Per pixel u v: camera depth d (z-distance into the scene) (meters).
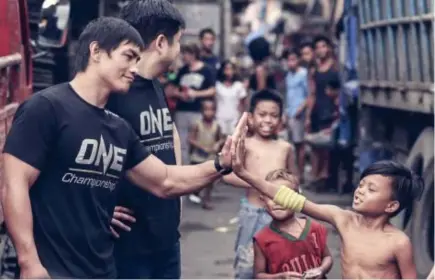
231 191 15.61
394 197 5.47
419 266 8.95
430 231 9.05
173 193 5.43
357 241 5.52
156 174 5.34
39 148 4.82
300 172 16.34
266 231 6.21
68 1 8.32
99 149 4.93
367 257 5.50
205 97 14.79
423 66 9.37
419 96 9.41
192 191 5.45
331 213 5.57
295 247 6.16
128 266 5.80
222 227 12.02
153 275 5.93
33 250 4.77
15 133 4.82
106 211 5.04
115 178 5.05
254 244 6.23
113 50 4.95
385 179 5.45
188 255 10.26
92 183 4.93
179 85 14.82
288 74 16.56
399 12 10.27
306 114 15.61
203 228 11.95
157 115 5.80
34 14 8.81
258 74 16.08
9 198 4.77
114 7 14.57
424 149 9.12
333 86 15.18
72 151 4.87
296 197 5.52
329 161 14.98
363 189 5.50
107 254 5.03
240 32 38.00
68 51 11.71
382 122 11.64
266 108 7.32
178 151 6.34
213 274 9.37
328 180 15.05
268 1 40.00
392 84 10.48
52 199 4.88
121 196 5.71
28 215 4.78
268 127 7.33
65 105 4.88
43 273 4.75
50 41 8.33
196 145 13.74
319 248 6.20
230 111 16.12
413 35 9.69
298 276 6.08
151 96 5.80
